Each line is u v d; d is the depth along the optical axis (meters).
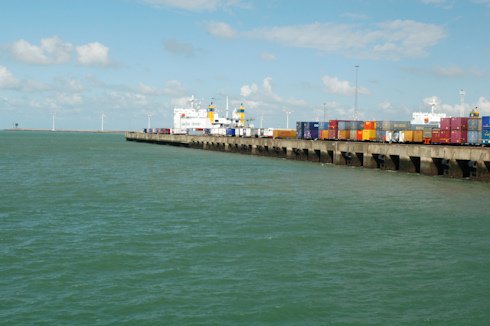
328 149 84.44
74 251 24.91
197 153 122.31
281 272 21.72
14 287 19.78
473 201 41.16
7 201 40.72
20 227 30.52
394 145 67.88
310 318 17.14
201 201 41.03
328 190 48.09
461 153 56.25
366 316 17.34
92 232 29.12
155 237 27.84
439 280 20.92
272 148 106.94
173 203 39.97
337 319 17.09
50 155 107.12
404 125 86.31
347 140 90.38
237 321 16.86
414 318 17.27
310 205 39.00
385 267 22.56
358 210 36.78
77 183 53.53
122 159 95.62
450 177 58.41
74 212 35.78
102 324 16.58
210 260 23.41
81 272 21.61
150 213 35.41
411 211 36.44
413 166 66.00
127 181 55.97
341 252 24.95
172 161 91.00
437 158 61.41
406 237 28.23
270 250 25.19
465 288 20.05
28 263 22.84
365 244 26.55
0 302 18.27
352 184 53.19
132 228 30.25
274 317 17.17
